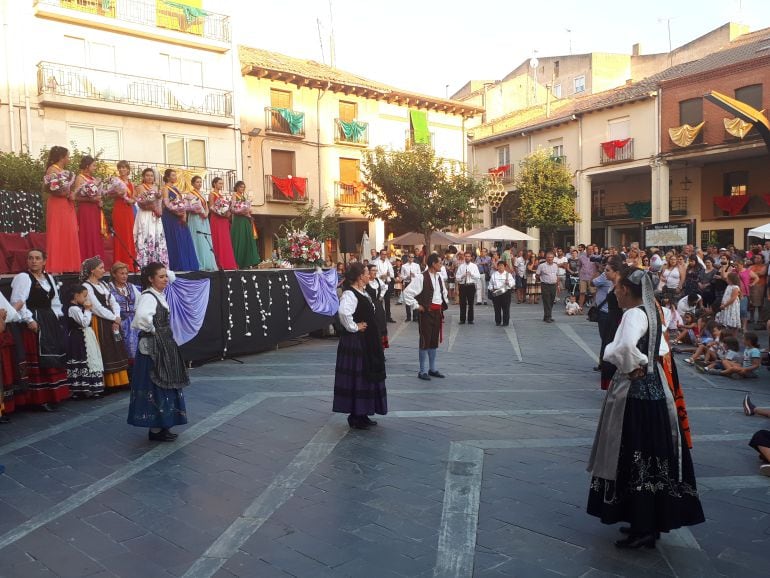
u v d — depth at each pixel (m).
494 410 7.10
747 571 3.52
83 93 21.62
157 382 5.82
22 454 5.65
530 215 29.66
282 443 5.91
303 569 3.54
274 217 28.34
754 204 26.78
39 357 7.16
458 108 34.16
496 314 15.52
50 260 8.38
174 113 23.47
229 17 25.55
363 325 6.22
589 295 20.39
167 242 10.52
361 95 30.52
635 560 3.64
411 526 4.09
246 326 11.23
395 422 6.61
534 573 3.49
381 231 30.75
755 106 24.62
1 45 20.25
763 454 5.14
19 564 3.62
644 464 3.65
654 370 3.70
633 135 28.48
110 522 4.19
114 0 22.55
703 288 13.95
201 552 3.75
